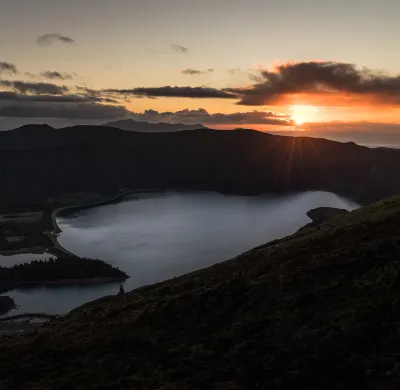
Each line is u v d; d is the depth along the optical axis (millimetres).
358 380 19938
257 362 23344
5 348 33594
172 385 22609
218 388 21688
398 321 23500
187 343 27984
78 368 27328
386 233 37406
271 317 28094
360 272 30938
